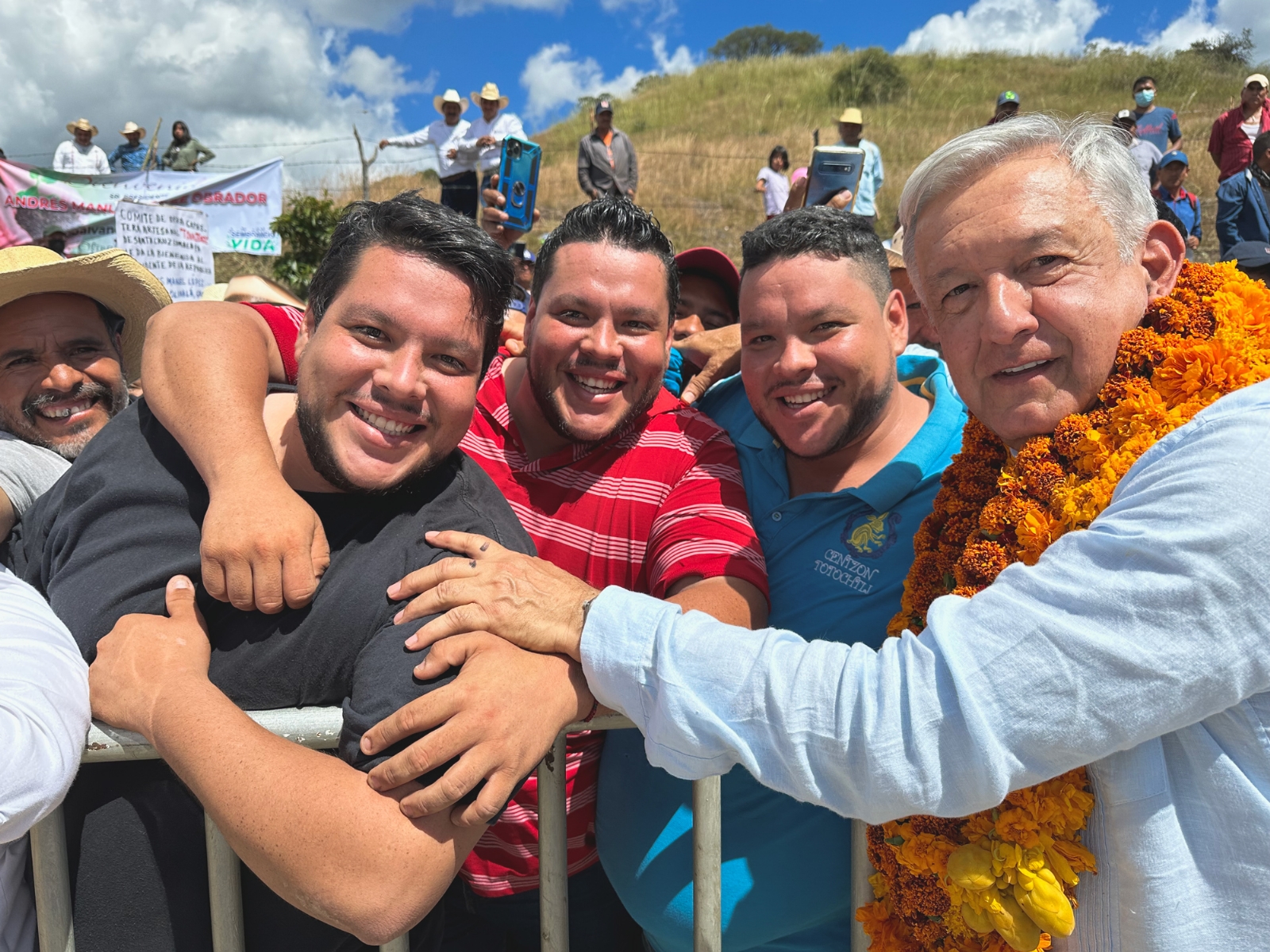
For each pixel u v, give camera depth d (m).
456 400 1.48
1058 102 26.27
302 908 1.23
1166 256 1.39
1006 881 1.26
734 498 1.96
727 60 36.59
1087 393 1.36
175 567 1.46
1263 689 1.08
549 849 1.49
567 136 29.33
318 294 1.54
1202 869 1.15
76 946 1.40
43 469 1.90
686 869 1.76
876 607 1.83
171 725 1.26
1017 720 1.09
